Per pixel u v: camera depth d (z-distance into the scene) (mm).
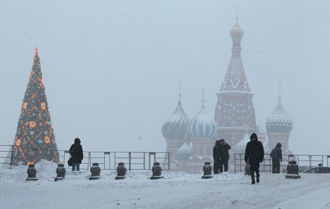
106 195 46375
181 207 34625
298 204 34406
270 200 37562
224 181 61469
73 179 75062
